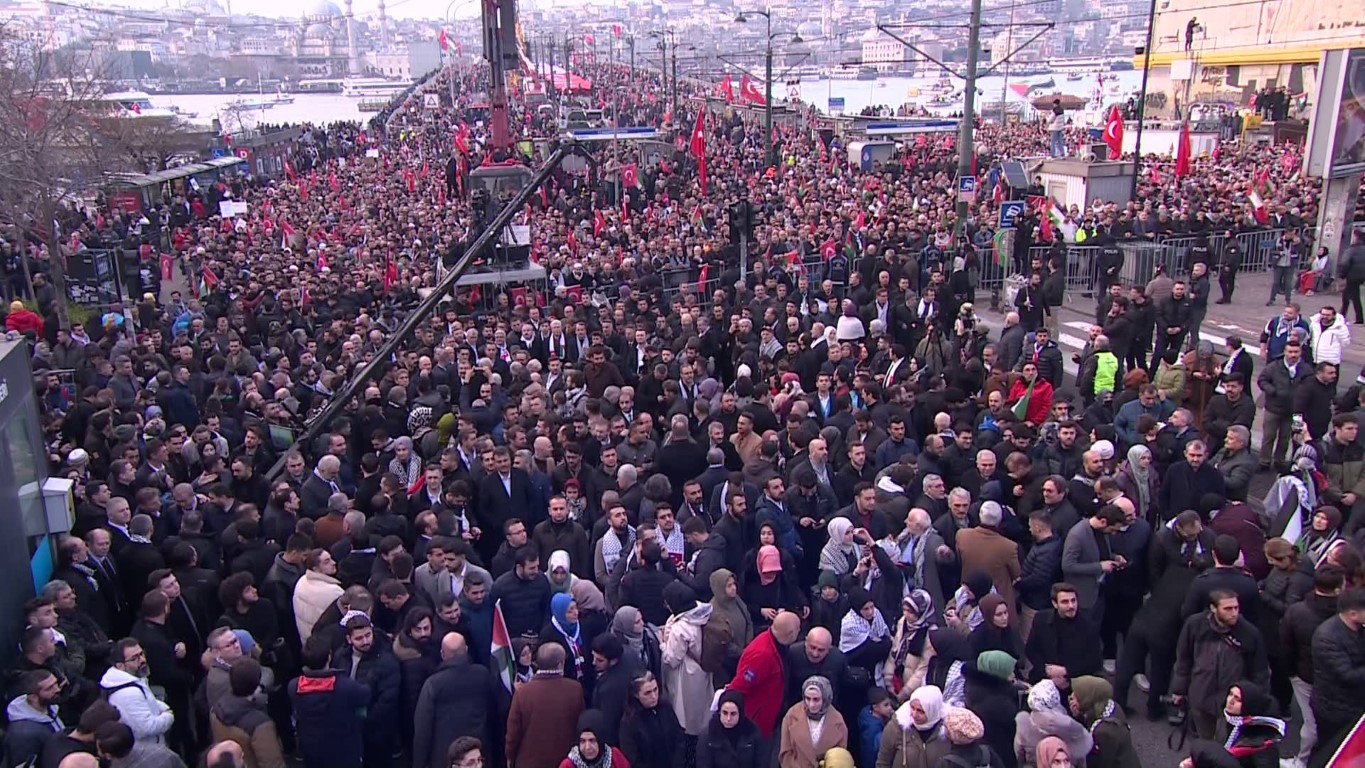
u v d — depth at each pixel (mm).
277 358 15102
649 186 35844
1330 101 20703
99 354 15211
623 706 6676
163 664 7215
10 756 6082
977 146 43156
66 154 25297
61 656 6777
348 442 11930
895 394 11586
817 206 28188
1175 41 67125
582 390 13359
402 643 7145
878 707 6734
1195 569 7672
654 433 11641
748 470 9922
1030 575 8031
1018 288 19312
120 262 27031
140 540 8523
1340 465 9242
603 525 8914
